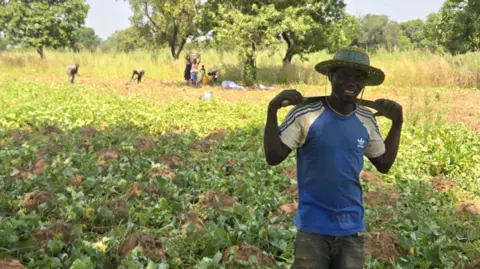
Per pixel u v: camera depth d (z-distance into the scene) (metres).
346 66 3.26
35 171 8.02
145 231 5.80
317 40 25.56
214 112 15.73
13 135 10.80
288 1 24.33
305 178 3.43
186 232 5.66
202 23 26.19
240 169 8.66
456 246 5.66
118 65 31.44
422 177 9.01
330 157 3.33
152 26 34.31
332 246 3.43
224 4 24.75
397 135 3.60
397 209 6.80
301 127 3.35
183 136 11.16
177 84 25.83
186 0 28.41
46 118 13.19
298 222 3.48
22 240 5.48
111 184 7.35
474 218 6.75
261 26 23.86
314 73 26.73
